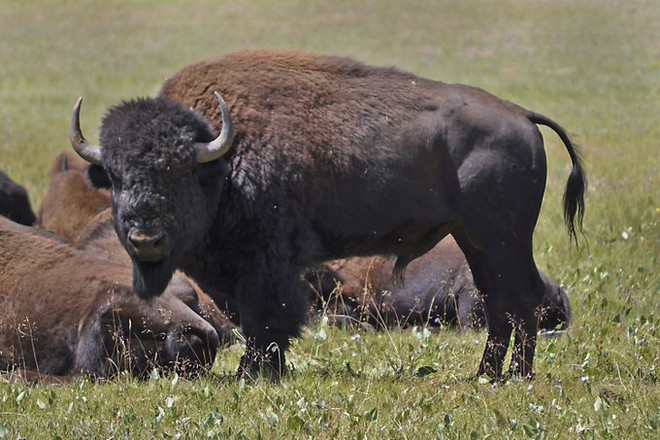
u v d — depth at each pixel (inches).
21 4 7839.6
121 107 1128.8
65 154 1990.7
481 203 1204.5
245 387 1080.8
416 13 6830.7
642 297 1461.6
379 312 1534.2
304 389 1078.4
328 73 1222.9
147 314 1192.2
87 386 1120.8
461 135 1208.2
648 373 1122.0
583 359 1209.4
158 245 1086.4
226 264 1186.0
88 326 1189.7
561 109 3663.9
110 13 7377.0
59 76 5083.7
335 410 978.7
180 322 1194.6
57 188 1705.2
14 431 945.5
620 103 3789.4
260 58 1219.2
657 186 2186.3
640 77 4419.3
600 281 1550.2
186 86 1204.5
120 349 1176.2
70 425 960.9
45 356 1209.4
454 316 1528.1
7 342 1219.2
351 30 6318.9
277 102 1187.3
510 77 4549.7
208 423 953.5
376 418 962.7
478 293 1269.7
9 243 1254.3
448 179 1212.5
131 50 5920.3
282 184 1162.0
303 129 1179.3
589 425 947.3
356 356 1263.5
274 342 1167.0
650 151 2736.2
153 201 1087.0
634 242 1770.4
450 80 4488.2
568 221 1299.2
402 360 1223.5
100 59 5629.9
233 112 1175.6
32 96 4473.4
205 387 1069.8
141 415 991.6
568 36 5654.5
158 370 1182.9
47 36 6510.8
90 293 1205.1
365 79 1229.1
